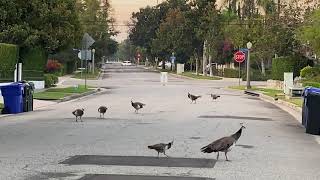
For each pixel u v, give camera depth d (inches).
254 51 2469.2
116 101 1206.9
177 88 1850.4
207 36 3029.0
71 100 1267.2
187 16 3304.6
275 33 2159.2
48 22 1690.5
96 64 4411.9
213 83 2353.6
